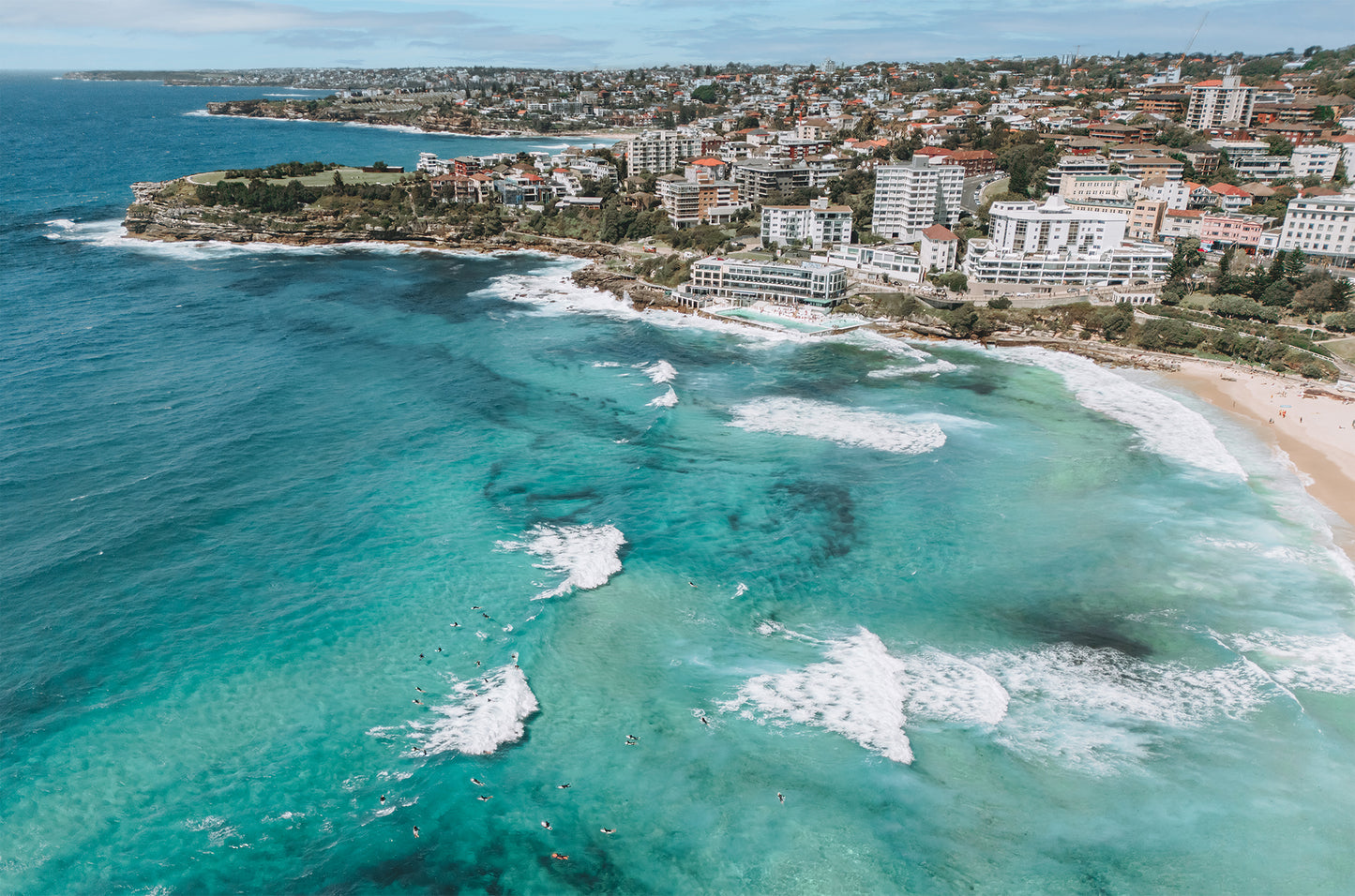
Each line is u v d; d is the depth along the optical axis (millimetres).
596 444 112875
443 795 58531
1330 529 92438
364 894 51625
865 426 120438
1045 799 59062
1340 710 67125
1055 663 72812
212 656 71062
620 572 84375
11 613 75312
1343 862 54156
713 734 64375
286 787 58781
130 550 85125
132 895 50969
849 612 79500
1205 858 54531
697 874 53438
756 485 103000
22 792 57594
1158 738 64500
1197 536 91250
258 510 93438
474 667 70562
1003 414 125500
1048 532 92875
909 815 57688
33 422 112875
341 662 70812
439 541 88625
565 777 60406
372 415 119562
